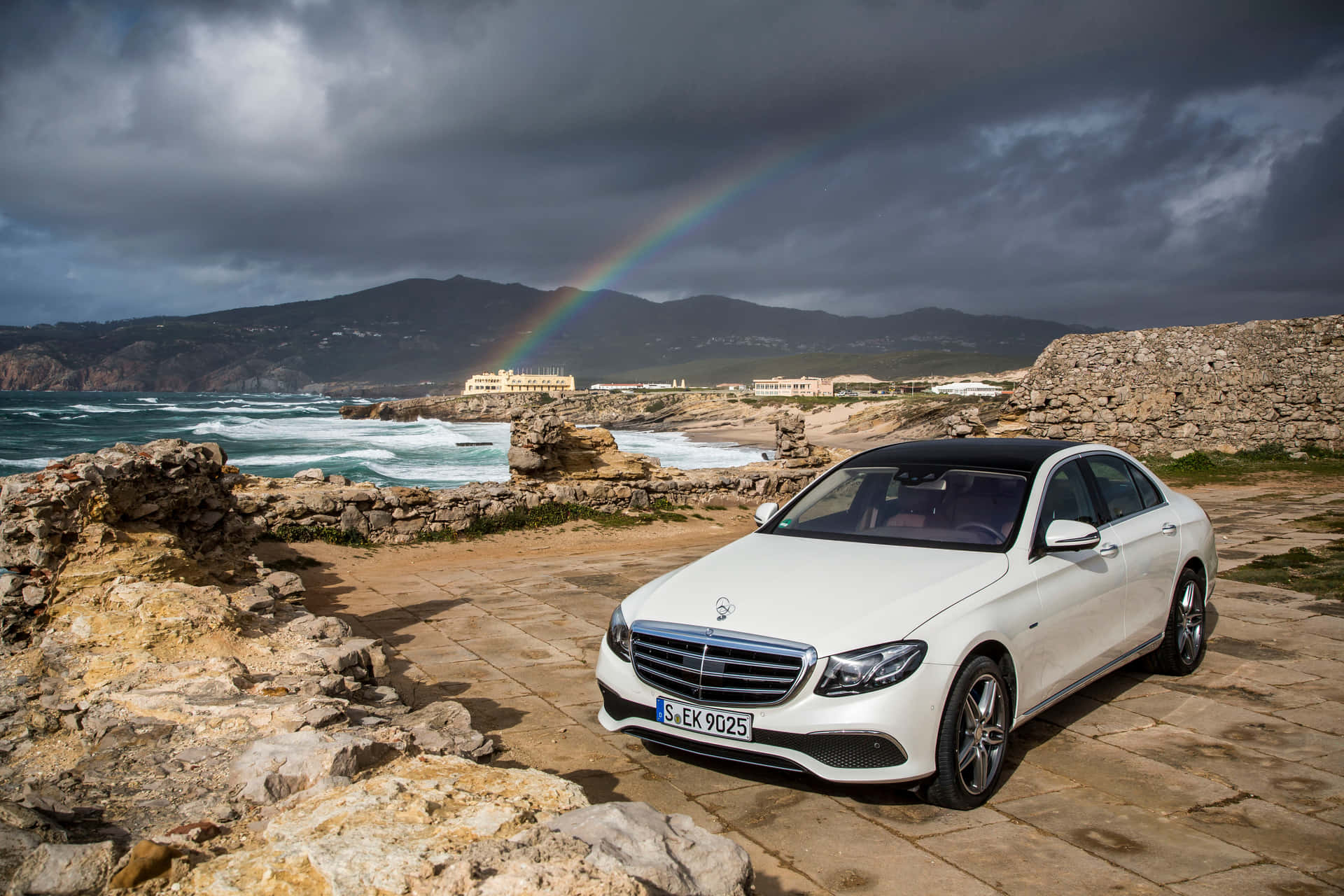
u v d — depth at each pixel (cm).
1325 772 412
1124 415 2106
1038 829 358
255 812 307
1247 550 959
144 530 662
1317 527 1087
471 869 221
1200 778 407
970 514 466
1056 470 496
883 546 455
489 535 1313
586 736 472
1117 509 529
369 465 4600
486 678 585
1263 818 366
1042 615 421
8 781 349
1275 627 664
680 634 397
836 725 353
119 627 504
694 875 240
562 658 634
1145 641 518
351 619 771
